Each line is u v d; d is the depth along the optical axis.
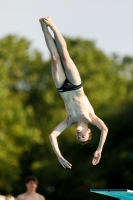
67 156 120.69
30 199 50.47
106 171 106.44
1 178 108.44
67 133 135.88
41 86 153.75
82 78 149.75
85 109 35.03
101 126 34.81
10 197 56.41
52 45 34.72
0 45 144.38
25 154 135.50
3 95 114.31
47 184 122.94
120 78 164.38
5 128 119.38
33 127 132.00
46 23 34.31
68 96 35.03
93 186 111.12
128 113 113.62
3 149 110.00
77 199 117.62
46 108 151.00
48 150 137.50
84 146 118.38
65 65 34.72
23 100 147.25
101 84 151.00
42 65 156.75
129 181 103.44
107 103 145.75
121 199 40.84
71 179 118.00
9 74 148.50
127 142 107.69
